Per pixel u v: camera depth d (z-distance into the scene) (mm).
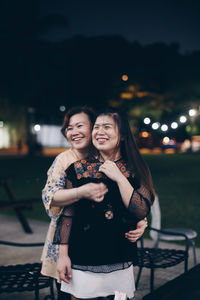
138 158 2283
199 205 10102
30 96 33000
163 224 7977
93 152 2465
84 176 2240
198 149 38531
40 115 38000
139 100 35375
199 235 6969
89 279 2158
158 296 1803
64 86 34719
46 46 31578
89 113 2531
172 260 3613
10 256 5680
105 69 35594
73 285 2193
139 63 36344
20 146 40750
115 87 35375
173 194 12070
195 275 2088
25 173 18141
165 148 39625
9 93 31938
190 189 13109
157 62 36281
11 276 3092
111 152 2291
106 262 2158
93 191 2096
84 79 35094
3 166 22141
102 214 2176
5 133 48094
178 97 34844
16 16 29453
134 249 2264
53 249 2555
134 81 35375
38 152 36344
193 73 35594
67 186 2266
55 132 52156
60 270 2201
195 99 34531
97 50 35125
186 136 39094
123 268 2217
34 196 11875
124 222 2201
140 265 3484
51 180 2361
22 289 2871
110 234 2172
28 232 7176
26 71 31047
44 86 32906
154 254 3732
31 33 30234
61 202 2172
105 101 35594
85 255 2160
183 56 36875
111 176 2148
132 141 2297
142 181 2254
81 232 2180
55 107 35406
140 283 4527
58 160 2461
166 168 20797
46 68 32500
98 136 2248
